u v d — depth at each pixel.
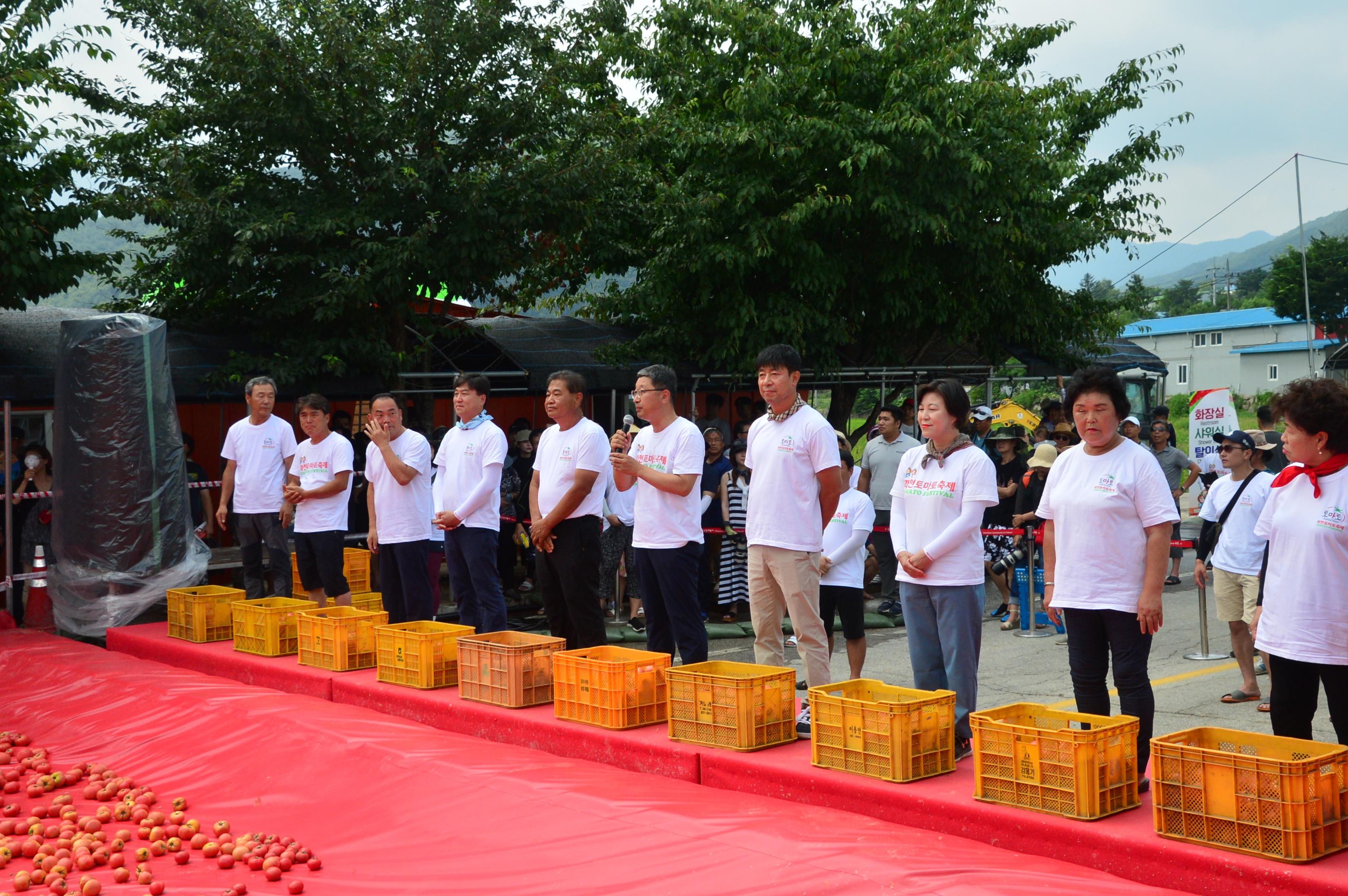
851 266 13.09
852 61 12.62
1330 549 3.58
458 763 4.72
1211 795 3.28
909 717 4.04
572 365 13.12
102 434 8.20
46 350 10.49
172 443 8.52
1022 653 8.54
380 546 7.08
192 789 5.11
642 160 13.59
